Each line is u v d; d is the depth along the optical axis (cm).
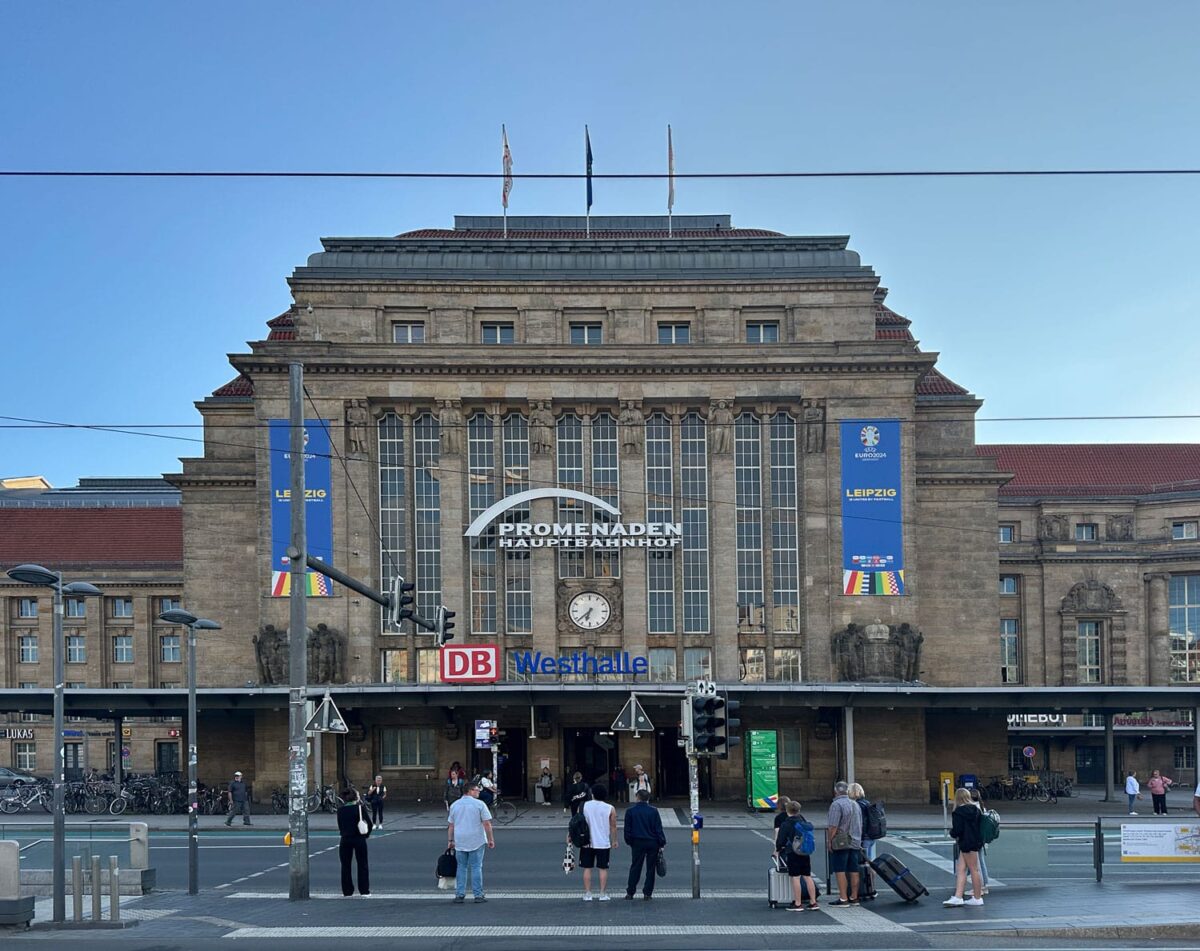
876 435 6319
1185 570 8656
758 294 6531
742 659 6291
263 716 6241
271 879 3288
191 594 6756
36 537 9581
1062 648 8769
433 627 3959
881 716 6244
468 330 6488
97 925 2406
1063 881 2964
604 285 6538
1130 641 8775
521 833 4703
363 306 6438
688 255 6662
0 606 9300
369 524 6275
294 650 2784
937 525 6831
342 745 6191
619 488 6347
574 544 6300
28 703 5756
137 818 5375
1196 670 8600
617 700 5881
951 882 3053
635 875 2667
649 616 6312
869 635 6212
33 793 5838
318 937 2214
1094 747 8700
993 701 5681
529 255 6650
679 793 6362
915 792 6184
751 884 3058
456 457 6328
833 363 6331
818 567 6284
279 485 6269
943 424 6994
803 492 6331
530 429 6356
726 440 6356
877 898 2673
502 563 6303
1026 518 8988
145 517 9738
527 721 6250
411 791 6244
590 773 6334
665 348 6353
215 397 6919
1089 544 8825
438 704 5659
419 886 3091
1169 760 8631
